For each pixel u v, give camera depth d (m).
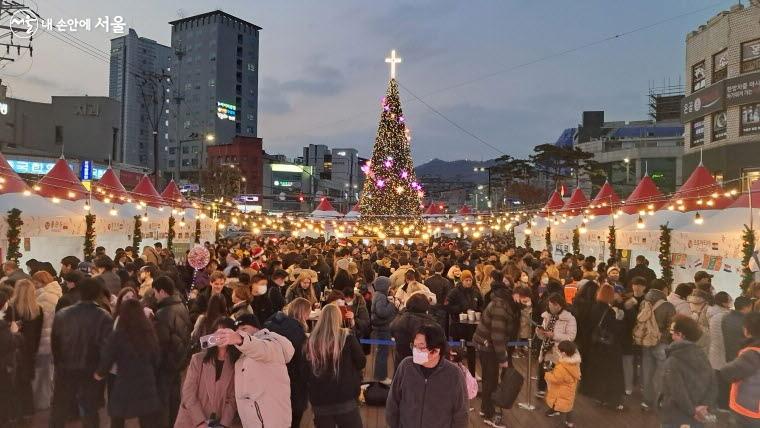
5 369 6.29
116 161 47.62
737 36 30.66
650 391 8.27
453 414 4.14
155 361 5.51
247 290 6.79
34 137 42.88
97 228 14.12
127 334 5.37
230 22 113.44
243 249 18.89
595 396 8.51
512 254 15.23
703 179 15.43
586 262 11.52
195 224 22.19
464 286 9.12
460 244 26.50
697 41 34.66
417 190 28.36
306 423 7.67
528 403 8.46
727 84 30.83
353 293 9.28
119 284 8.91
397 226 27.69
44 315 7.57
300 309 6.32
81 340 5.92
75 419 7.25
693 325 5.56
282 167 85.69
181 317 5.96
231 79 113.19
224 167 65.75
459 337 8.91
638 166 64.38
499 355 7.37
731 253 10.89
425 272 12.17
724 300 7.79
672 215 14.24
